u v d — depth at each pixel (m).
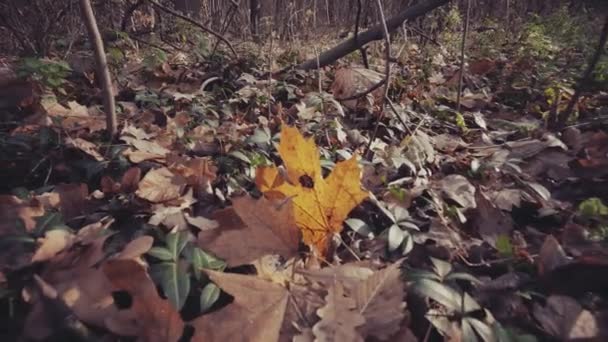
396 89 0.76
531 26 1.15
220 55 0.86
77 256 0.28
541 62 0.96
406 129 0.57
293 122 0.63
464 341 0.27
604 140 0.53
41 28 0.77
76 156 0.47
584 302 0.31
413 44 1.10
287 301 0.27
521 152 0.53
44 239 0.29
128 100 0.68
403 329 0.26
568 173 0.49
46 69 0.55
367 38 0.78
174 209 0.38
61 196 0.39
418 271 0.31
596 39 1.23
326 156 0.50
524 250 0.37
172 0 1.16
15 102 0.53
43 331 0.24
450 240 0.37
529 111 0.74
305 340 0.25
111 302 0.26
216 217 0.33
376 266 0.34
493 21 1.42
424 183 0.47
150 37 0.99
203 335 0.25
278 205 0.31
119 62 0.76
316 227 0.34
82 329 0.25
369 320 0.26
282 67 0.93
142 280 0.26
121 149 0.46
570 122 0.66
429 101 0.72
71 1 0.85
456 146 0.58
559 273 0.32
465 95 0.79
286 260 0.32
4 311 0.27
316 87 0.79
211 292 0.29
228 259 0.30
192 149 0.51
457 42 1.14
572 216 0.41
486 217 0.40
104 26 0.96
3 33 0.84
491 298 0.31
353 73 0.71
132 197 0.39
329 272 0.30
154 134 0.52
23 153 0.46
